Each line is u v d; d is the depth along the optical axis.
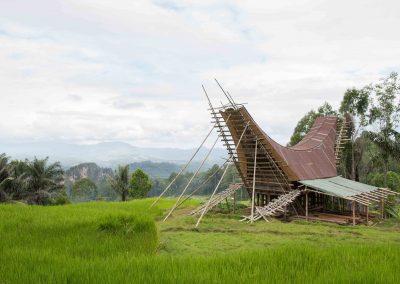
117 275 5.71
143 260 6.71
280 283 5.45
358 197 22.09
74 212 13.61
